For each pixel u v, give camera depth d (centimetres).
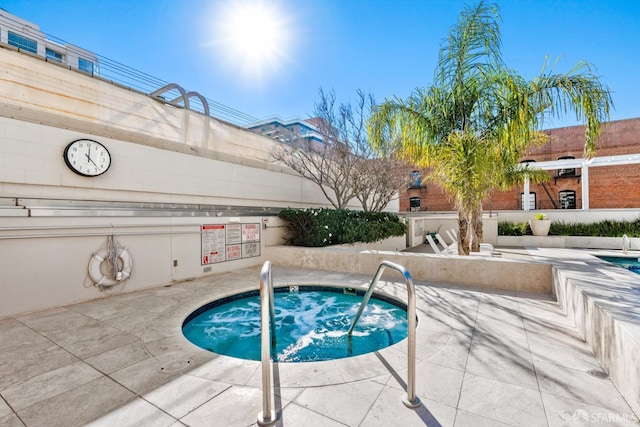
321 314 473
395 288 509
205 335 406
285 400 203
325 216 823
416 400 199
